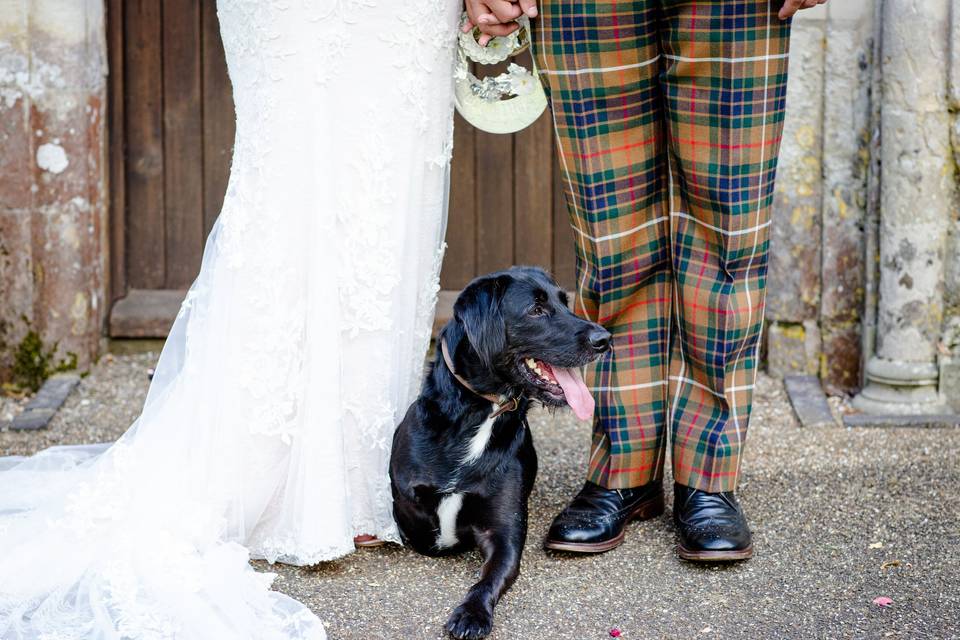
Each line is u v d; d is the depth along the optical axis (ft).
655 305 10.10
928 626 8.56
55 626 8.35
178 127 15.85
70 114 14.66
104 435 13.25
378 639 8.48
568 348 9.37
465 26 9.96
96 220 15.31
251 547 9.95
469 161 16.01
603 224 9.61
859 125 14.15
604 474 10.28
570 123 9.45
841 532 10.37
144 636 8.16
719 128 9.06
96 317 15.48
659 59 9.39
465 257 16.25
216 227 10.01
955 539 10.14
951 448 12.55
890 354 13.91
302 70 9.28
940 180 13.35
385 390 9.98
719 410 9.93
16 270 14.78
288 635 8.29
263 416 9.60
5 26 14.28
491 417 9.59
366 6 9.21
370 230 9.56
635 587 9.36
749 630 8.58
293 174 9.42
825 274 14.64
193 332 9.91
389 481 10.15
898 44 13.19
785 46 9.04
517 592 9.30
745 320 9.55
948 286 13.64
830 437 13.04
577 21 9.09
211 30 15.64
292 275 9.51
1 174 14.55
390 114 9.50
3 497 10.00
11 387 14.97
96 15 14.96
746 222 9.32
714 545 9.53
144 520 9.39
